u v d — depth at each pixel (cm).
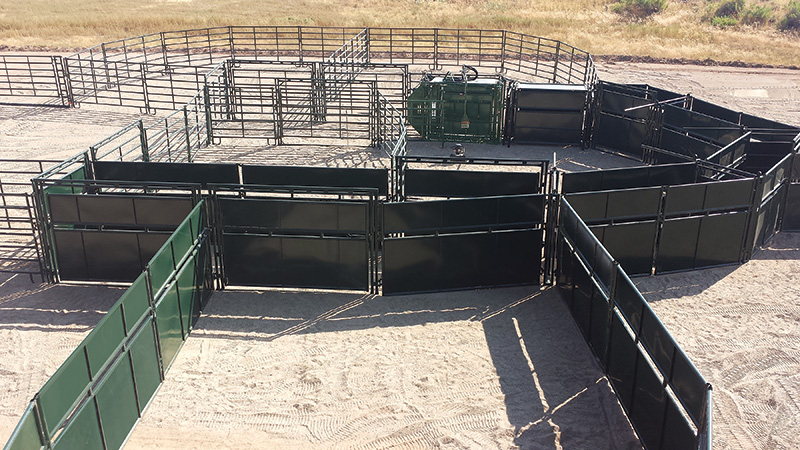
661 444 856
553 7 5569
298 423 975
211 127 2311
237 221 1305
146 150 1877
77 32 4391
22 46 3975
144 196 1302
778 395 1043
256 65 3634
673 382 819
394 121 2630
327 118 2727
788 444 940
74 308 1278
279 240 1306
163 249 1060
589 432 955
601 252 1075
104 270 1355
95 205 1312
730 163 1778
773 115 2781
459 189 1525
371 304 1304
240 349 1154
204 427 964
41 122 2575
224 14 5116
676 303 1317
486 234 1319
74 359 783
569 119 2372
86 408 815
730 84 3322
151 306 1012
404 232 1291
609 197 1339
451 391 1044
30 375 1075
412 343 1172
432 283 1341
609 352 1052
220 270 1347
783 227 1666
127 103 2892
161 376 1056
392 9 5553
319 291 1353
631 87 2273
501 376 1080
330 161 2166
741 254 1487
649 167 1543
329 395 1035
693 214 1423
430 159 1520
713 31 4591
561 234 1310
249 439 941
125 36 4366
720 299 1334
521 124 2402
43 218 1324
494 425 968
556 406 1010
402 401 1020
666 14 5244
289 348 1158
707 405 716
